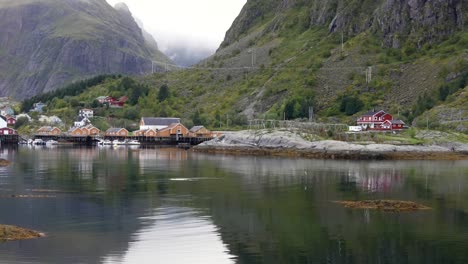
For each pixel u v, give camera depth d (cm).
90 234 6069
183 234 6100
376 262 5150
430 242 5775
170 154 18862
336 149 17150
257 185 9831
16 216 6950
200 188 9450
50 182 10125
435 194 8769
